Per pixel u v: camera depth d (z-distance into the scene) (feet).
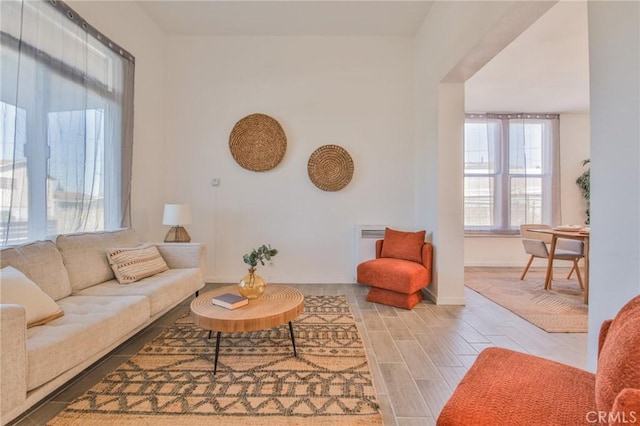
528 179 19.19
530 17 7.26
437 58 11.35
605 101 4.60
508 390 3.47
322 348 7.73
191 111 14.20
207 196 14.26
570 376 3.74
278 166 14.17
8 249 6.49
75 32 8.84
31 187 7.57
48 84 8.00
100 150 9.93
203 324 6.59
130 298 7.20
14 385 4.22
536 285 14.26
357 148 14.15
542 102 17.56
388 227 14.02
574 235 12.23
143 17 12.48
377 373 6.62
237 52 14.19
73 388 6.00
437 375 6.57
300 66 14.16
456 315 10.19
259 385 6.13
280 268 14.25
